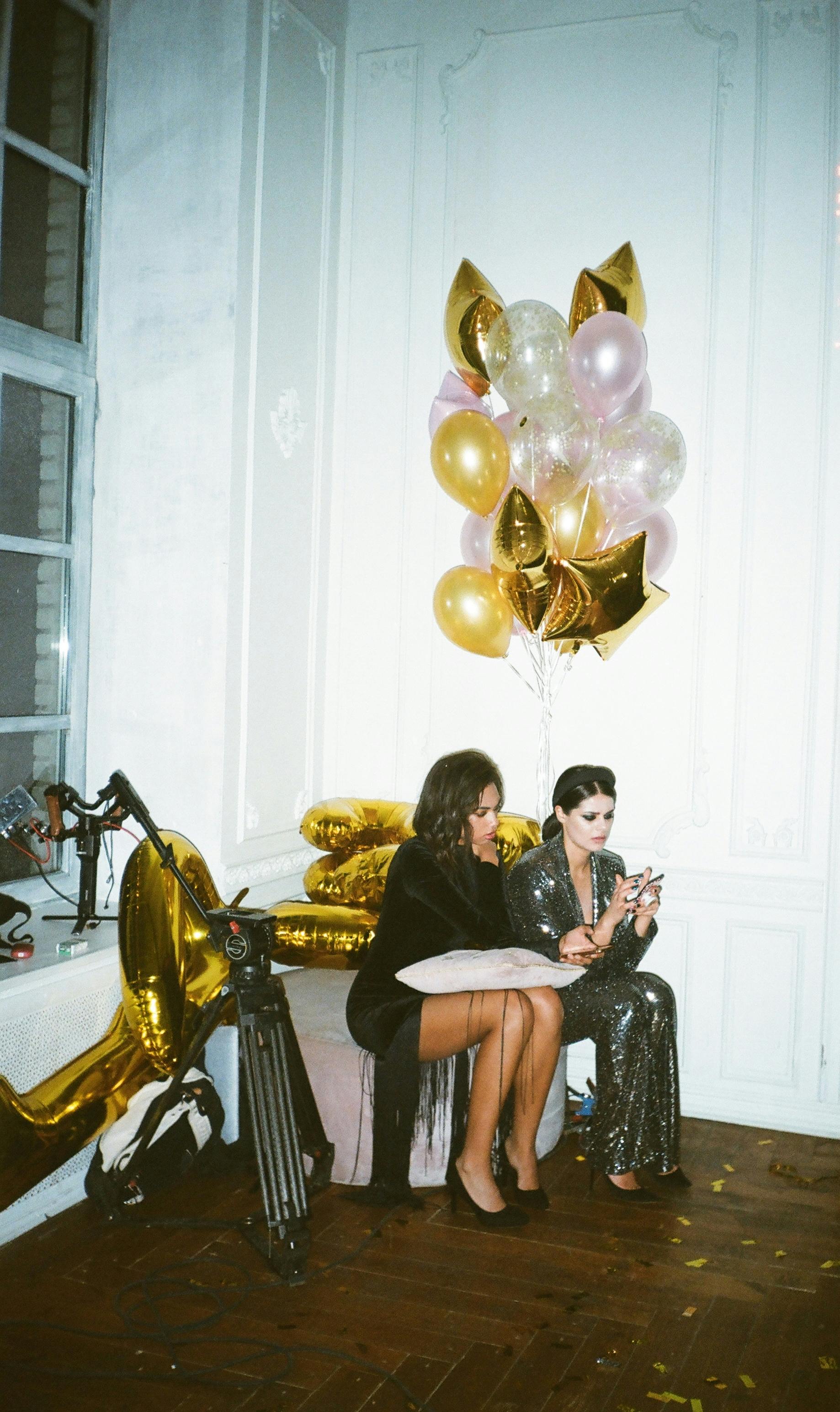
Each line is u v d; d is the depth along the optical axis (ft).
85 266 11.84
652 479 10.68
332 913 10.92
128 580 11.88
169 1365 7.28
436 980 9.08
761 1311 8.05
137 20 11.86
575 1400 6.97
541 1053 9.34
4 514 10.87
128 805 9.72
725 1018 12.16
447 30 13.30
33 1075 9.29
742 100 12.09
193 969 9.82
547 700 12.46
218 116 11.53
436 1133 9.64
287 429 12.56
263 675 12.24
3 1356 7.36
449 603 11.38
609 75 12.63
